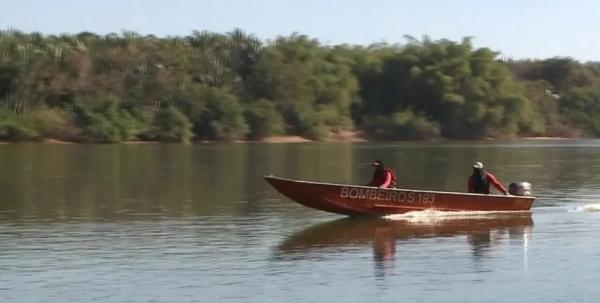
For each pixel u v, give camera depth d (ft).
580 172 331.57
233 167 365.40
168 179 296.10
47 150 547.08
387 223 179.42
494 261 136.05
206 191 251.80
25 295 115.75
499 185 194.90
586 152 518.78
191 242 156.25
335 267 132.05
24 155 472.03
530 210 194.80
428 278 124.26
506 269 130.00
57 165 377.09
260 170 345.10
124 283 122.42
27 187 263.90
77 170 343.46
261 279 124.16
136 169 350.02
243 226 176.65
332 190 184.65
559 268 130.62
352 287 119.03
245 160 423.64
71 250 148.15
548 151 535.60
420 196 187.01
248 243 155.02
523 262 135.23
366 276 125.59
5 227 175.32
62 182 282.36
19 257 141.69
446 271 128.77
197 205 214.48
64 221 184.34
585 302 111.24
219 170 344.69
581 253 142.82
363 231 168.55
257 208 207.82
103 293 116.67
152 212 200.23
